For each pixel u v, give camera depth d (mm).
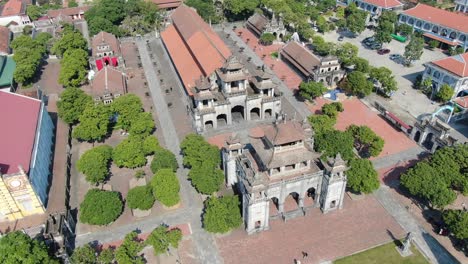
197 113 113062
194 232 84312
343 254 78812
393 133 116125
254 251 79875
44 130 104500
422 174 87062
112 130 118938
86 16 192500
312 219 87250
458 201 91000
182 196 93875
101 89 128125
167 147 110875
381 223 85625
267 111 126062
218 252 79812
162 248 74812
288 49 158000
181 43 157125
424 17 178250
